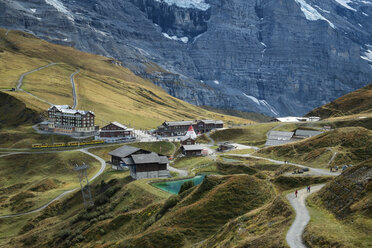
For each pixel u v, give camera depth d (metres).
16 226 117.19
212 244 57.69
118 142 199.50
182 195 83.81
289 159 126.06
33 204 130.00
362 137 118.50
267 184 81.00
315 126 189.38
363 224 42.44
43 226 110.94
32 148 187.25
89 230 88.94
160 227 70.12
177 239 65.19
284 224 49.81
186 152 159.88
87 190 128.12
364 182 50.78
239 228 56.78
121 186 115.50
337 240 40.38
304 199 61.09
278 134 173.75
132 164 125.81
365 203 46.31
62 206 123.75
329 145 123.56
